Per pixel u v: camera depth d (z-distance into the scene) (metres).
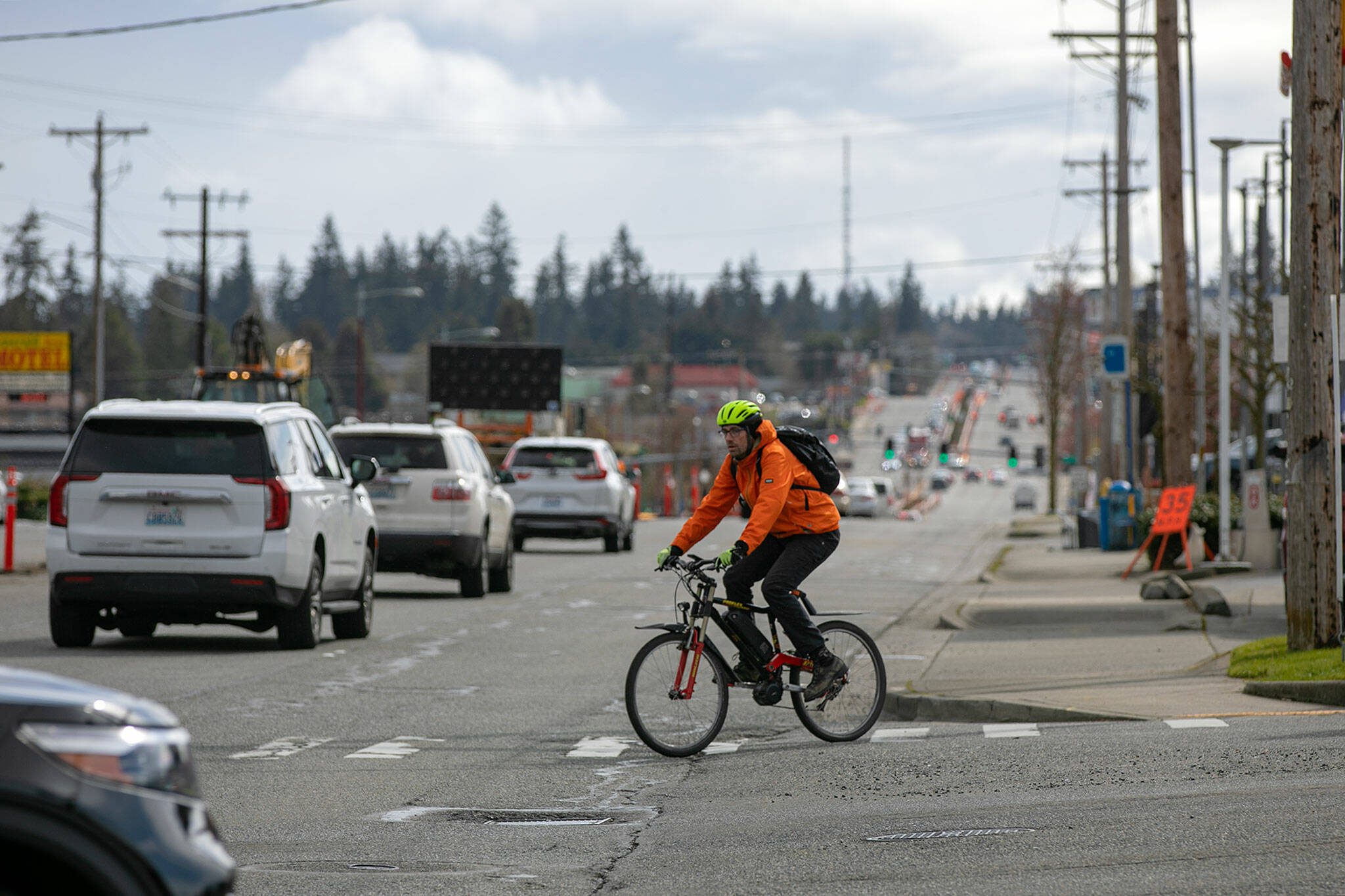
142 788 12.74
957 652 52.66
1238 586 72.19
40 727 12.54
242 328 131.12
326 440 54.88
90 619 50.09
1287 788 26.38
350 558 54.31
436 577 74.94
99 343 191.38
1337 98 43.03
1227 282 86.00
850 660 35.81
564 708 40.69
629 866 22.95
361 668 47.56
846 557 117.94
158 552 47.91
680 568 34.22
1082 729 35.22
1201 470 109.75
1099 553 112.06
